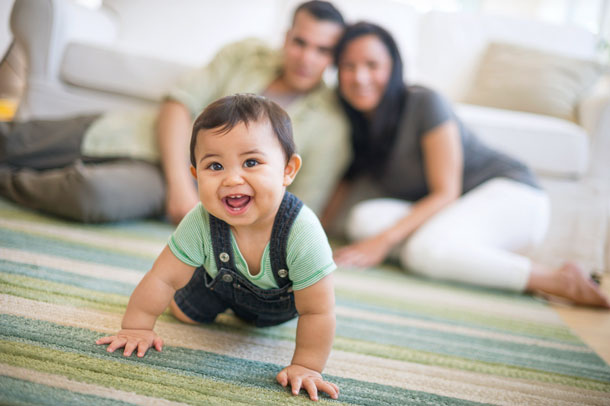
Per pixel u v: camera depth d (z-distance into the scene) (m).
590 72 2.41
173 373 0.76
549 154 1.96
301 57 1.67
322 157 1.74
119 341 0.79
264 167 0.75
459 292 1.43
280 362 0.85
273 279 0.83
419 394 0.80
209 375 0.77
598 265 1.86
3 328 0.79
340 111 1.78
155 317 0.84
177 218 1.59
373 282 1.41
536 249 1.89
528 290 1.47
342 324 1.06
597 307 1.43
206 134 0.75
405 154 1.69
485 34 2.68
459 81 2.61
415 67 2.63
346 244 1.86
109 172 1.55
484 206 1.59
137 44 2.47
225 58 1.81
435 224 1.56
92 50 2.04
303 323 0.81
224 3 2.55
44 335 0.80
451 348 1.01
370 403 0.75
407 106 1.67
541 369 0.96
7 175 1.61
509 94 2.39
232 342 0.91
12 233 1.28
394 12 2.63
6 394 0.63
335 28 1.67
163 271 0.83
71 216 1.49
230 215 0.76
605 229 1.90
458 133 1.67
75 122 1.77
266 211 0.77
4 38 2.56
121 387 0.69
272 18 2.66
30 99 2.04
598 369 0.99
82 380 0.69
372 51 1.58
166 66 2.06
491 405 0.80
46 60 2.03
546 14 3.35
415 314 1.19
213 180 0.75
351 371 0.85
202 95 1.76
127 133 1.75
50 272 1.07
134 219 1.68
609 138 2.06
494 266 1.47
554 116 2.31
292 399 0.73
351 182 1.94
